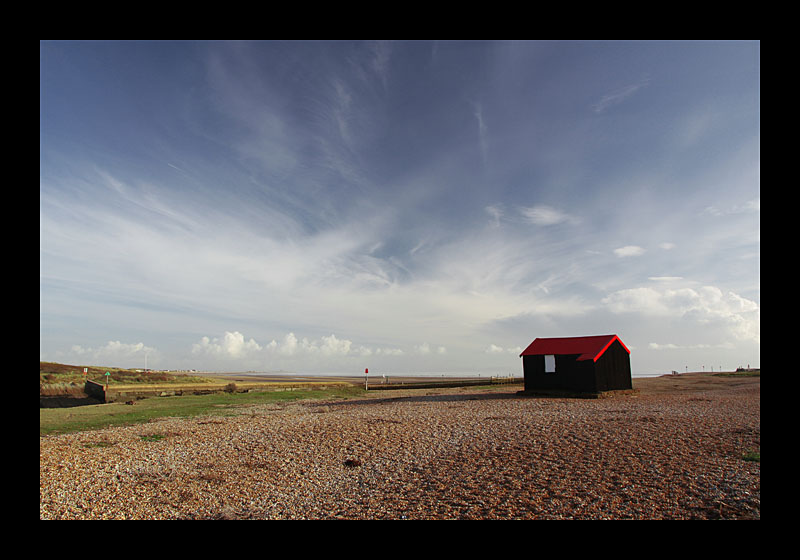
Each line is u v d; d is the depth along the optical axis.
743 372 74.38
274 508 11.59
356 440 18.70
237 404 35.22
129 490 13.06
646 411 24.05
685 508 10.09
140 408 32.28
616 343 34.97
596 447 15.60
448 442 17.75
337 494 12.53
